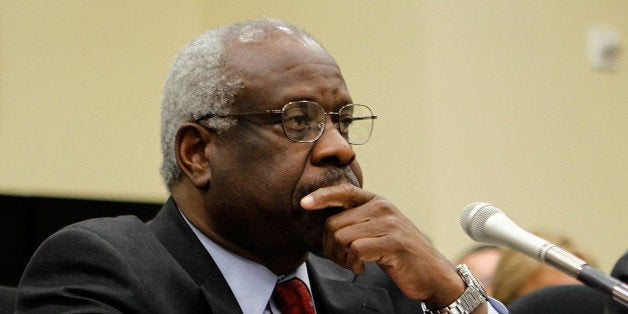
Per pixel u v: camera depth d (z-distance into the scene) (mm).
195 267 4691
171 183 4883
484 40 10961
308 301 4844
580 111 11742
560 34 11680
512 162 11055
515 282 8344
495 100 10984
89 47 10234
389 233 4492
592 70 11930
